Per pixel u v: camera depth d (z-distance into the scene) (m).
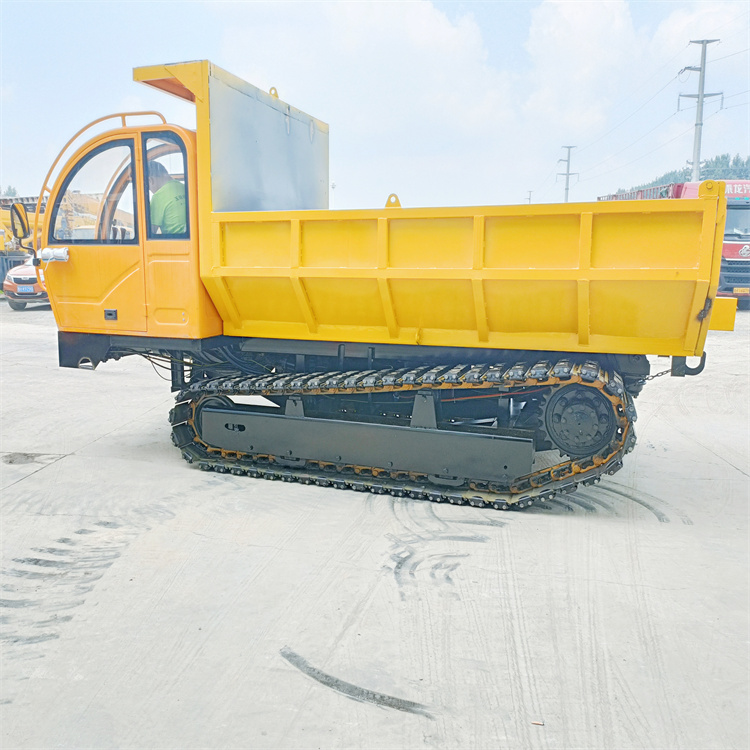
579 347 4.76
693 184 13.23
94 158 5.48
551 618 3.43
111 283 5.57
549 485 4.80
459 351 5.14
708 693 2.85
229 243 5.20
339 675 2.96
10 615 3.44
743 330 14.59
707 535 4.47
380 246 4.77
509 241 4.52
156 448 6.47
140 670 3.00
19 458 6.12
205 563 4.02
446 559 4.09
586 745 2.56
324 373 5.57
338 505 4.98
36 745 2.55
